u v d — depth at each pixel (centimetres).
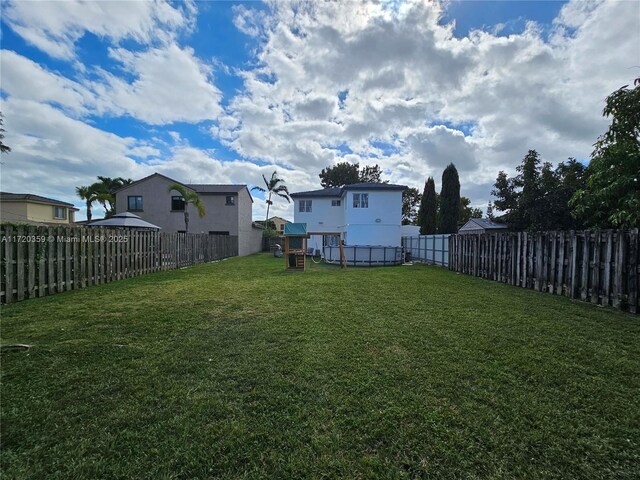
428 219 2792
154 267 1180
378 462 180
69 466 174
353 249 1691
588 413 228
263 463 179
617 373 292
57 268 702
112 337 388
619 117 584
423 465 178
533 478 168
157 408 232
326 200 2611
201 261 1662
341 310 536
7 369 293
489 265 969
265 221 3547
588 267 616
